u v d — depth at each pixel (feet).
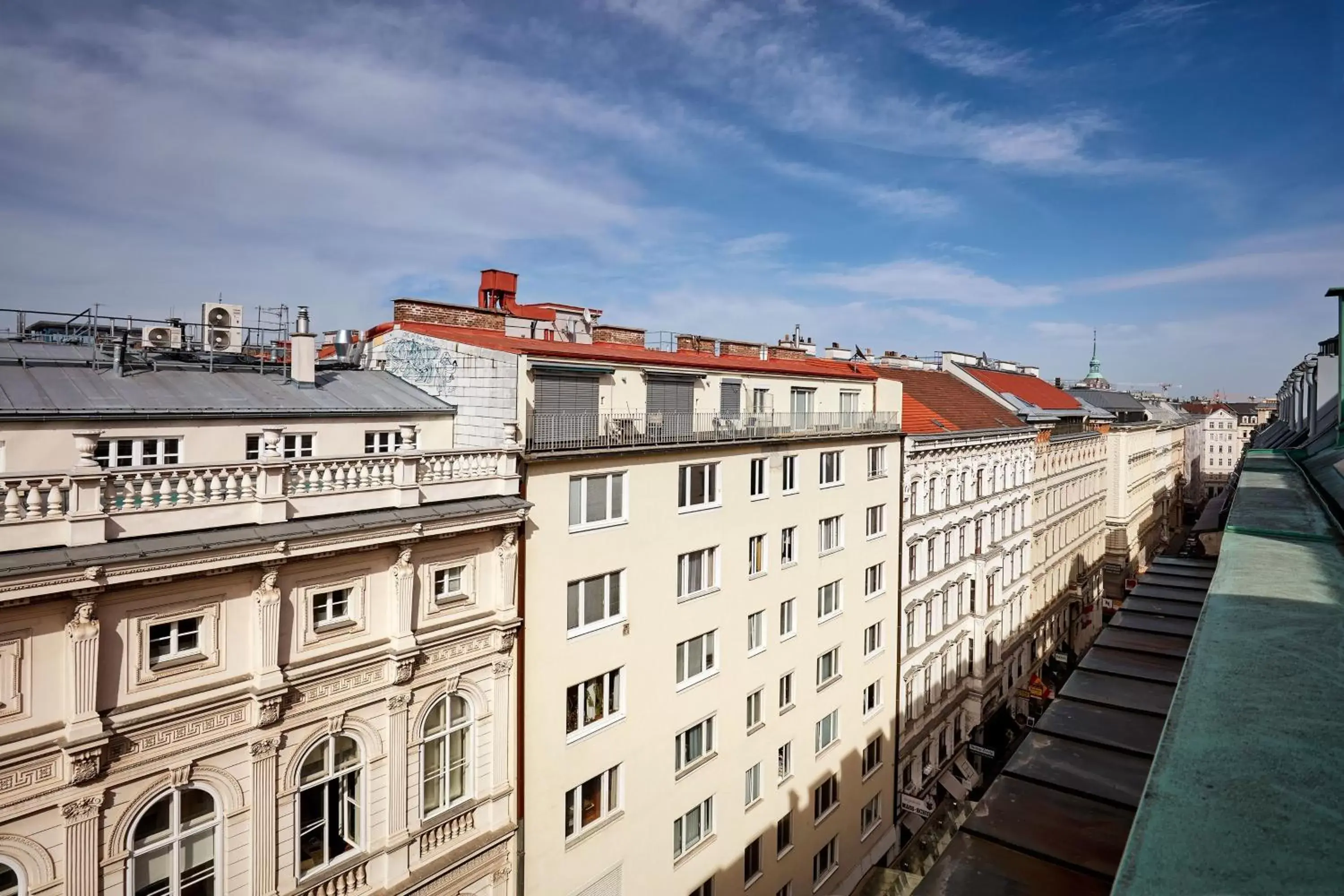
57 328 76.28
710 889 87.76
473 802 63.26
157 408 60.75
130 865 45.78
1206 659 16.28
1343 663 15.57
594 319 117.50
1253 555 24.63
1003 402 186.09
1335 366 56.18
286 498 52.01
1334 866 9.32
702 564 87.81
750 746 93.61
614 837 76.33
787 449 98.27
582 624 73.72
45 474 42.73
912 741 127.95
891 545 120.57
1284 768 11.84
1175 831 10.60
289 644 52.54
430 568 60.23
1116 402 298.97
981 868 28.27
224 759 49.42
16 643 41.68
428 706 60.08
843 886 109.50
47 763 42.68
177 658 47.70
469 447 75.41
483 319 95.14
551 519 69.77
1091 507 240.12
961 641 147.23
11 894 41.83
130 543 45.03
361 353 91.81
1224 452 544.21
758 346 123.03
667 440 81.66
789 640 99.81
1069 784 33.42
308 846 54.08
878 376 121.90
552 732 70.13
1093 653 49.57
